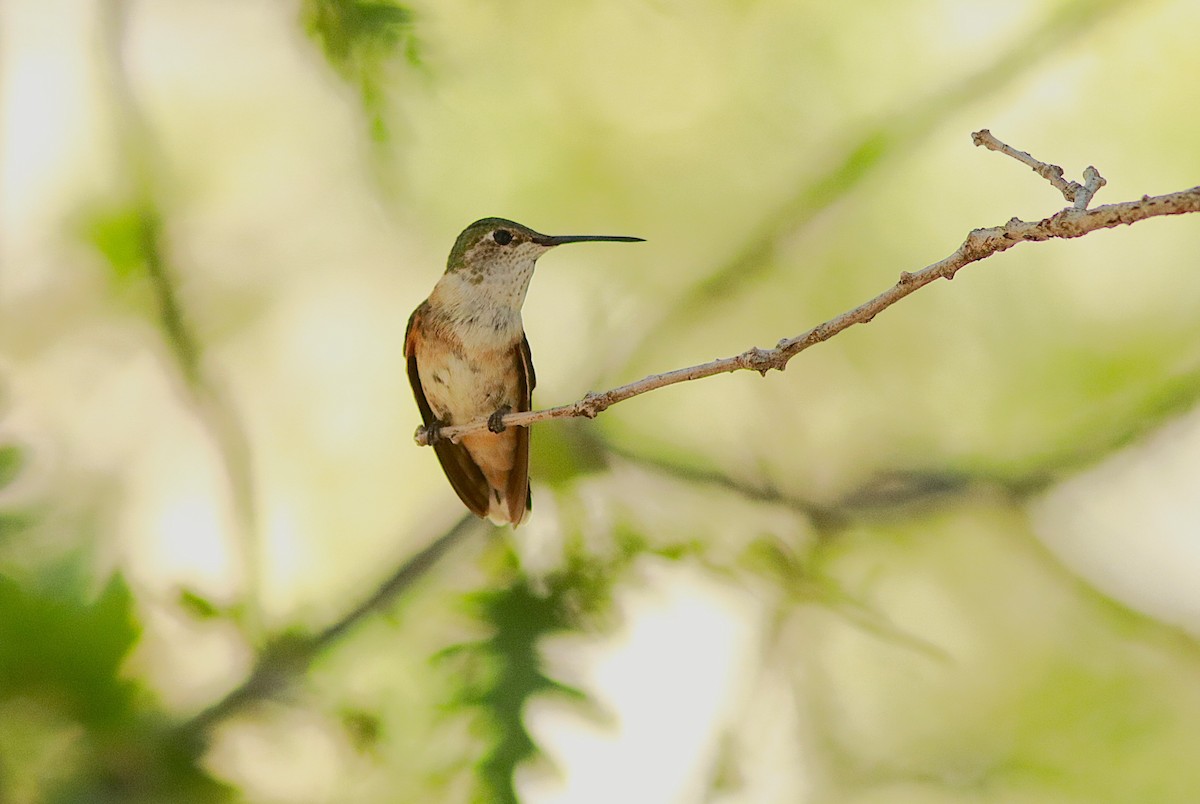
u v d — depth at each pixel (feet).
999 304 41.24
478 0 33.60
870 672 34.35
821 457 38.91
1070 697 36.70
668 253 41.39
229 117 37.58
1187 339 41.19
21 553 21.90
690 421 39.09
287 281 39.63
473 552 30.48
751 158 41.37
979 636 37.17
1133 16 40.81
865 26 41.14
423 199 35.96
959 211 41.52
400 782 24.44
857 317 17.02
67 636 21.61
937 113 40.75
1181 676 37.86
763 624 29.22
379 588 29.30
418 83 24.90
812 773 29.89
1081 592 38.24
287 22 27.61
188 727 24.59
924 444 39.78
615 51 38.37
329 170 38.37
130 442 34.50
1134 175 41.11
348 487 38.65
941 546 37.91
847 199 41.60
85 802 21.79
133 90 33.83
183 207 37.35
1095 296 41.81
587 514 27.22
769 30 40.42
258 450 38.09
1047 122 41.42
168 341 32.45
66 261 34.22
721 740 28.66
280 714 25.64
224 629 25.70
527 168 38.34
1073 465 39.32
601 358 39.42
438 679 24.13
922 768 33.37
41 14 35.86
